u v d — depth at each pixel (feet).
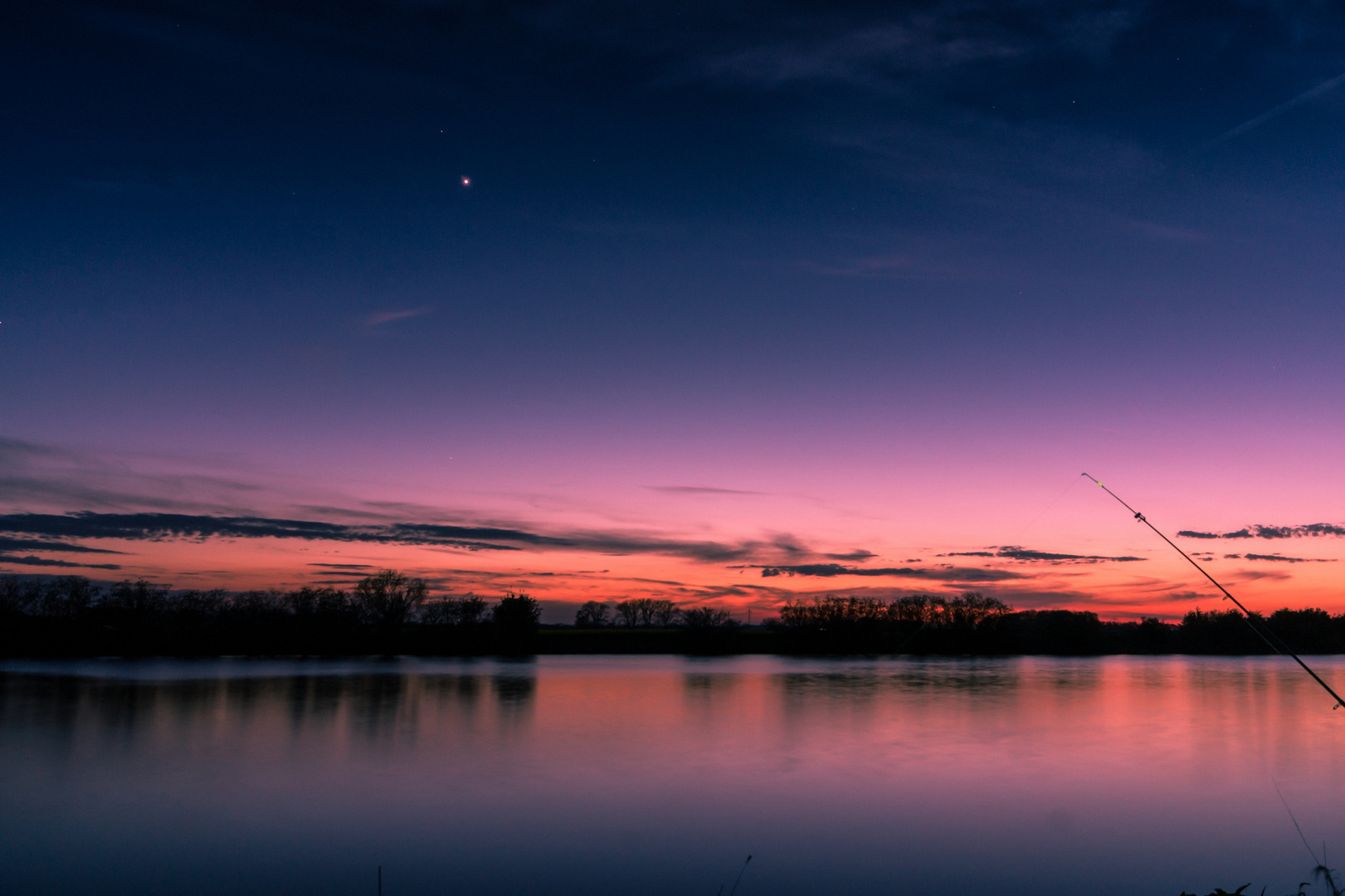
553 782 79.30
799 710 138.72
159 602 319.88
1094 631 359.46
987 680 205.05
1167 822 66.90
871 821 66.59
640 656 336.70
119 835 60.80
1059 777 83.56
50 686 172.14
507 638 355.77
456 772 83.71
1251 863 57.00
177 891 49.80
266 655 317.42
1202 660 311.06
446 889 50.88
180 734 106.01
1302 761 93.45
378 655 325.42
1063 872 55.26
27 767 84.33
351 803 70.38
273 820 65.05
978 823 66.28
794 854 58.54
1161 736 111.75
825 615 367.86
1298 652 338.54
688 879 53.16
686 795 74.69
